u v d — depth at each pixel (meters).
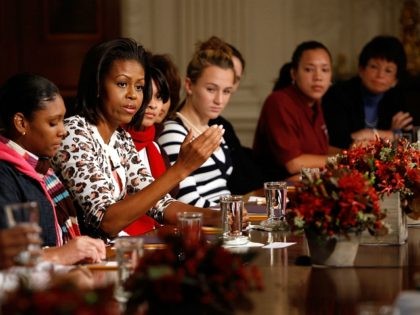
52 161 4.02
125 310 2.63
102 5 9.17
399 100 7.42
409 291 2.99
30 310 2.02
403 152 3.92
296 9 9.08
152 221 4.52
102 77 4.07
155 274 2.34
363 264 3.44
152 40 9.08
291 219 3.37
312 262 3.40
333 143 7.29
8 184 3.54
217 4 9.05
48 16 9.23
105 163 4.16
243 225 4.22
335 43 9.07
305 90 6.62
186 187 5.09
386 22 9.01
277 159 6.61
